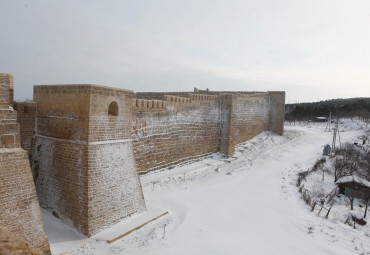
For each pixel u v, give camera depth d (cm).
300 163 3225
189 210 1723
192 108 2691
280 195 2178
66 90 1428
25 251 310
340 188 2842
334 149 4044
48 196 1462
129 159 1579
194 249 1271
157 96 3622
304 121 7838
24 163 1055
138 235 1357
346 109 8112
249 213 1795
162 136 2322
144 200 1691
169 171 2395
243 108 3566
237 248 1319
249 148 3488
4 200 983
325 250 1405
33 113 1586
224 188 2212
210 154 3003
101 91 1404
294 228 1659
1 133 998
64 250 1153
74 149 1380
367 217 2283
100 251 1177
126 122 1589
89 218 1285
